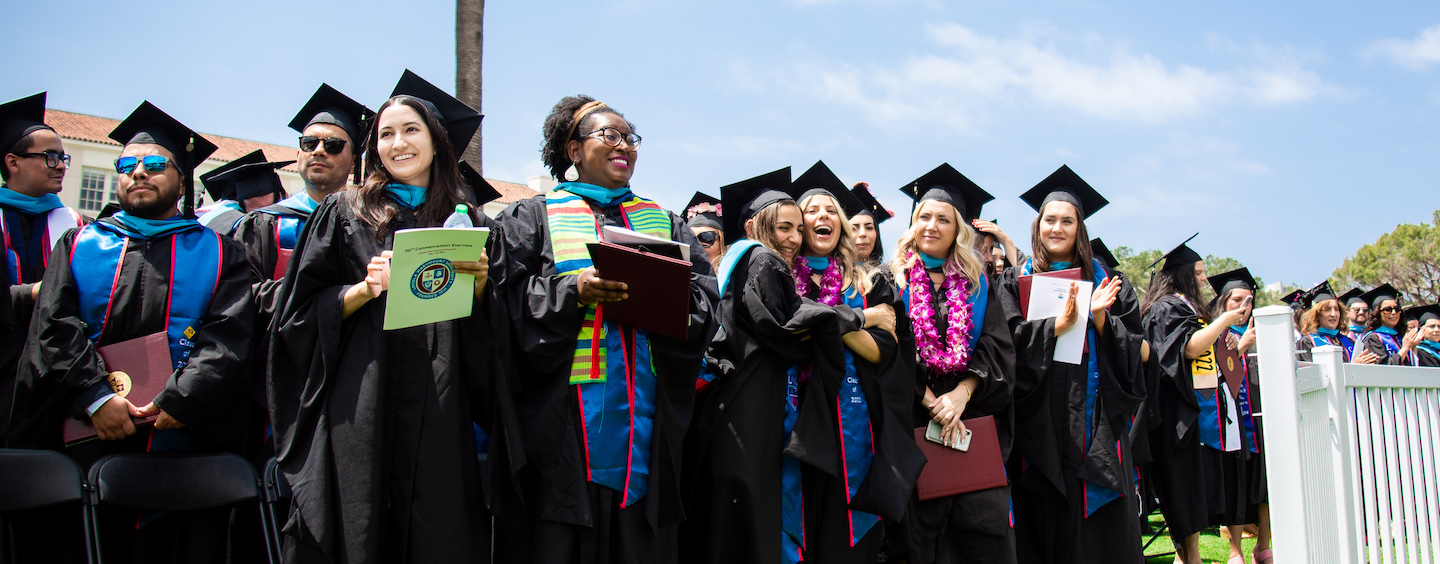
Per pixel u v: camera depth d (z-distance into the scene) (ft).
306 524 8.82
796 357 11.91
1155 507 20.52
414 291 8.63
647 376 10.62
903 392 12.37
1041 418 14.14
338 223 9.87
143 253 11.02
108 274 10.83
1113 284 14.55
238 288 11.19
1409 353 28.35
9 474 9.12
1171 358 17.53
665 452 10.55
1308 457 13.91
